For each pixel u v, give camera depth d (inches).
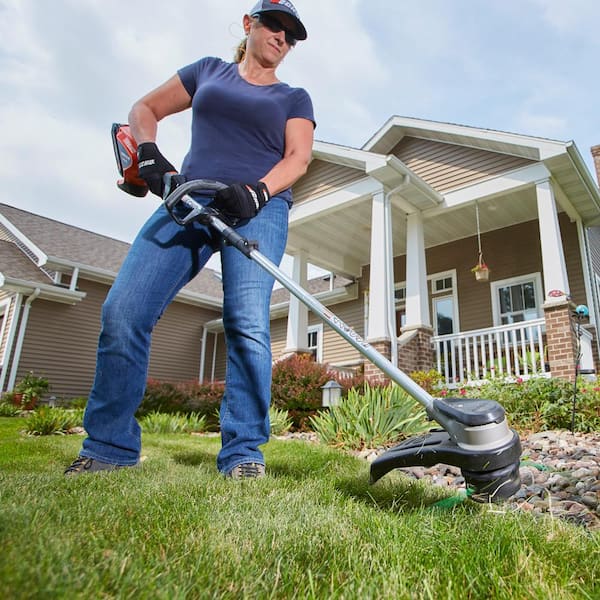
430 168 345.4
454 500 64.5
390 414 168.9
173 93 95.7
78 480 63.4
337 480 81.3
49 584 25.5
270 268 72.3
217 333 605.3
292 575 35.2
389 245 305.7
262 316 83.0
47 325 452.8
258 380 80.0
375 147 372.2
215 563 35.3
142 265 80.6
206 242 86.4
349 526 48.9
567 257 347.3
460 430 54.1
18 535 32.1
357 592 32.8
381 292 295.1
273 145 90.8
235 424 78.8
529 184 296.2
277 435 222.8
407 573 37.5
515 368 279.6
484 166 319.9
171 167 84.1
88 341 477.7
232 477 72.7
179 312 574.6
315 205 349.4
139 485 61.7
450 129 329.4
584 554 44.0
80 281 481.7
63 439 154.9
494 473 52.6
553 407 193.6
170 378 552.4
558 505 82.2
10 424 250.1
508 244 375.2
